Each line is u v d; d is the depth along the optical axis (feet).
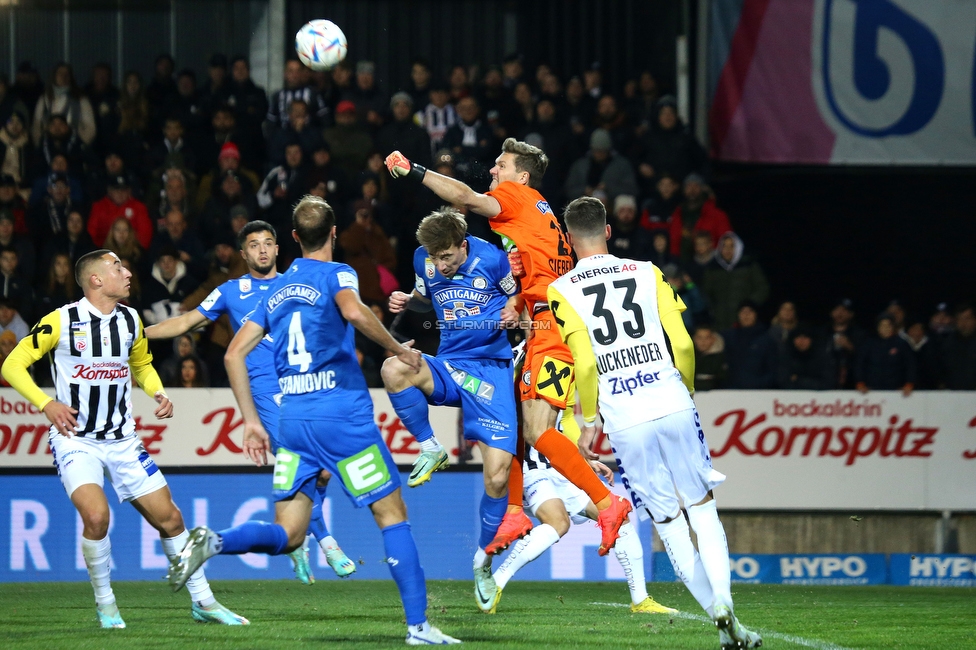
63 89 146.72
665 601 88.53
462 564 110.52
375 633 61.93
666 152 144.25
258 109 147.43
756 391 114.52
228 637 60.08
